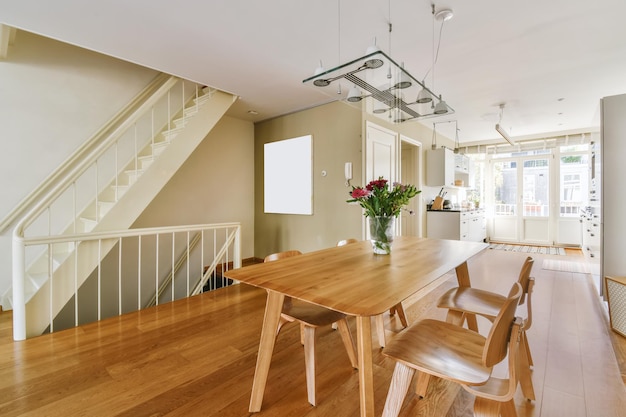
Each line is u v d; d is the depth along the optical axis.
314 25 2.34
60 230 3.22
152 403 1.54
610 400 1.55
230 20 2.27
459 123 5.41
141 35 2.48
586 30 2.41
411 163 5.52
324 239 4.40
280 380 1.75
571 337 2.24
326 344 2.19
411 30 2.40
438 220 5.52
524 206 6.69
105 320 2.60
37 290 2.40
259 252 5.34
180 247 4.47
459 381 0.99
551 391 1.62
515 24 2.32
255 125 5.38
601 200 2.81
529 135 6.46
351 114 4.05
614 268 2.78
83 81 3.40
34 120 3.08
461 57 2.87
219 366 1.89
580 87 3.62
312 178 4.52
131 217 3.00
